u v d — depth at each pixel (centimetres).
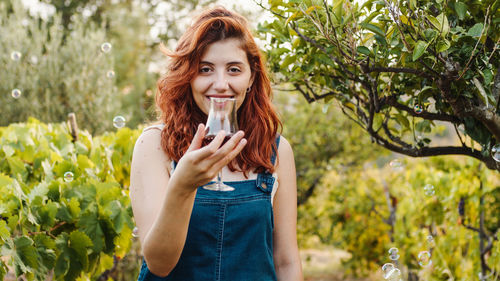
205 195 136
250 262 134
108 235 238
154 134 141
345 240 576
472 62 159
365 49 163
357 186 556
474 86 165
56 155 284
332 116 589
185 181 105
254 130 148
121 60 1257
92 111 772
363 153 588
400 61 172
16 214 210
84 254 221
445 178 342
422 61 153
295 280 145
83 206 237
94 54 819
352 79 185
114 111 850
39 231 220
